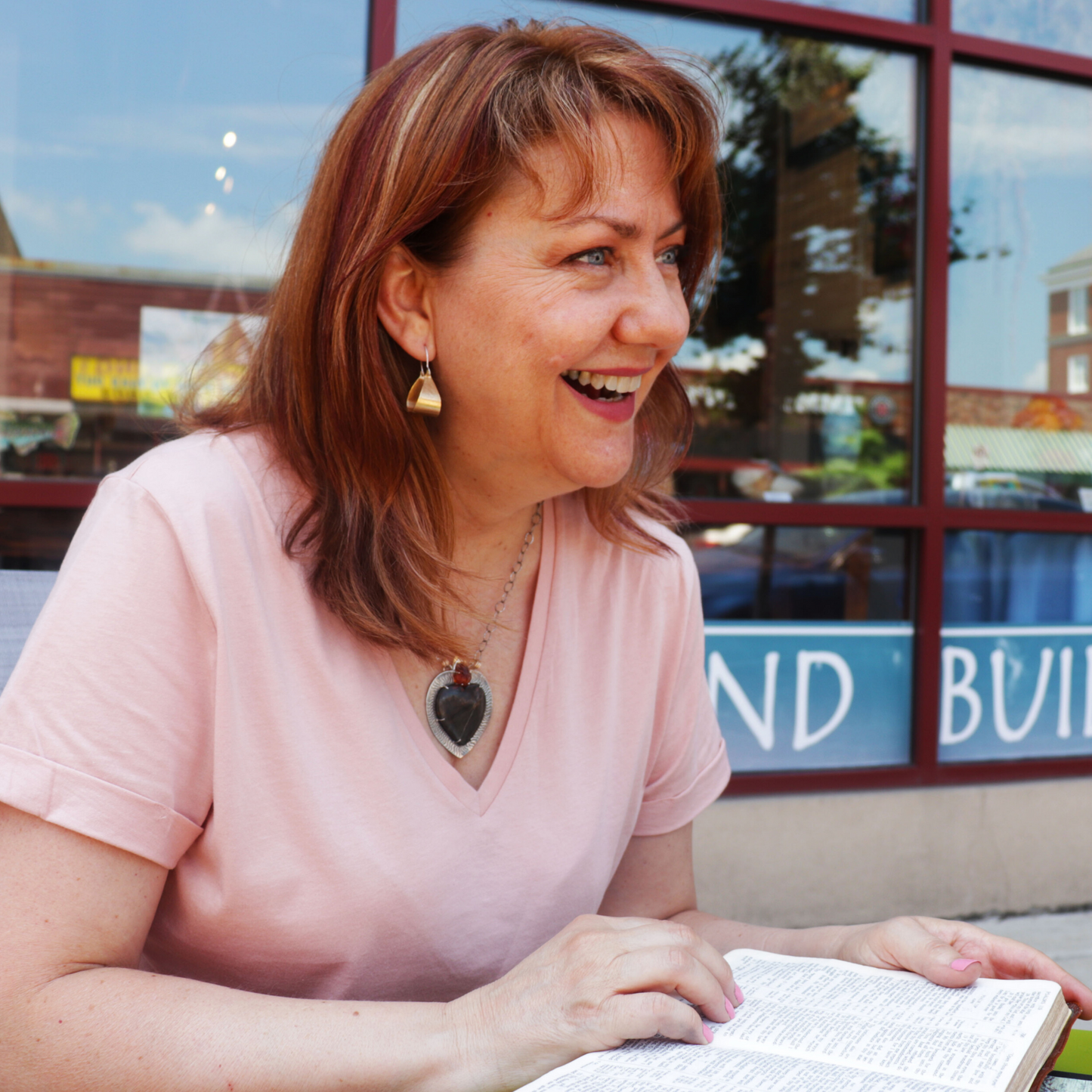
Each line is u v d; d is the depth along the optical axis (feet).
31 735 2.40
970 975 2.77
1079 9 11.89
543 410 2.78
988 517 11.19
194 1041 2.30
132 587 2.52
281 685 2.69
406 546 2.81
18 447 8.98
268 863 2.67
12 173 8.93
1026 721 11.31
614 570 3.38
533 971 2.48
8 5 8.86
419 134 2.64
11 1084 2.30
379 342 2.83
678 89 2.74
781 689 10.61
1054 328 11.84
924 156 11.44
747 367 12.51
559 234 2.64
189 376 3.44
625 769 3.35
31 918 2.35
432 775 2.86
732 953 3.14
